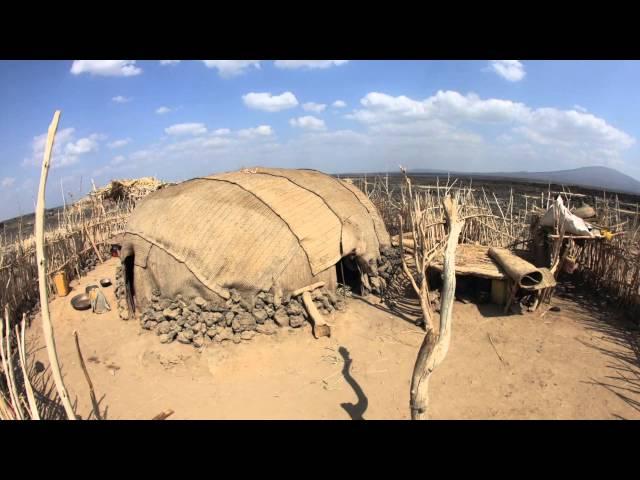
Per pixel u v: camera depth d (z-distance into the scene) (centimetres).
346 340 783
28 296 1009
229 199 887
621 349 725
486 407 595
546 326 816
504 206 1930
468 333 802
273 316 801
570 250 973
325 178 1115
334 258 891
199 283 807
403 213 1274
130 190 1756
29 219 2100
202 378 690
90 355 780
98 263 1352
